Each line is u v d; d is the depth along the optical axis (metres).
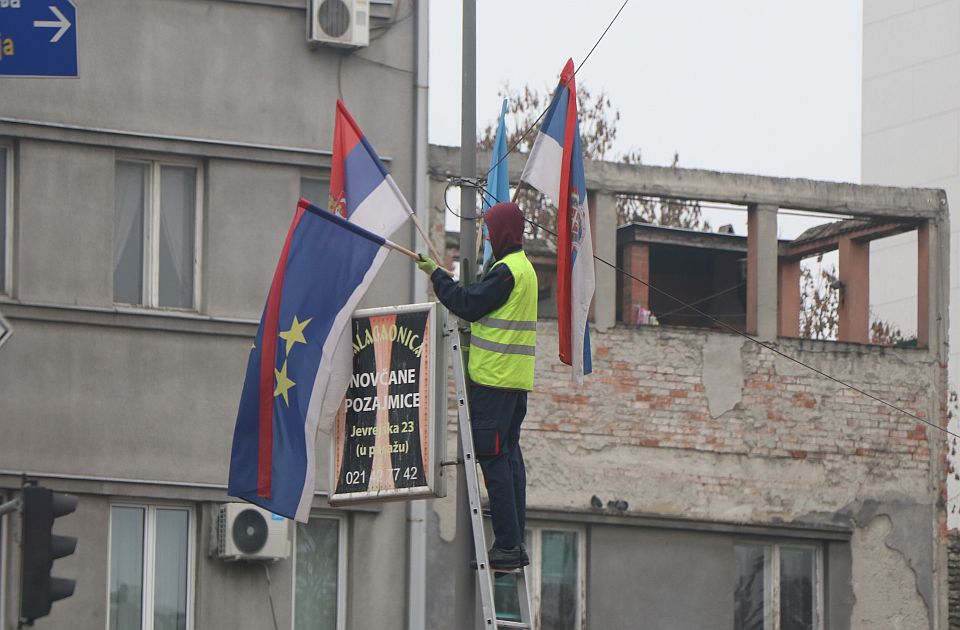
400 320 18.45
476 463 17.27
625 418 30.34
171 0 27.20
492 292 17.25
